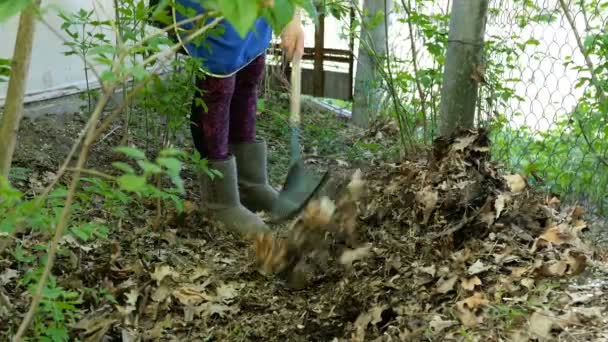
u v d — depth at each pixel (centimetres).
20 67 172
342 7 366
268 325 227
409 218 262
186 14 233
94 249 258
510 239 237
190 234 294
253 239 288
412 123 349
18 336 140
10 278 223
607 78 300
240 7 96
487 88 305
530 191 266
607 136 275
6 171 176
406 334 194
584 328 183
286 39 309
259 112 471
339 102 551
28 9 129
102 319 209
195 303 238
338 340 208
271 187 334
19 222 148
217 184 300
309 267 256
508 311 196
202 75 277
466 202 252
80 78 425
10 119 174
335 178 312
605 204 283
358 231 263
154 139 363
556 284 209
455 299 211
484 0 283
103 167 336
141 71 129
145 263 256
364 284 230
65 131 371
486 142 279
